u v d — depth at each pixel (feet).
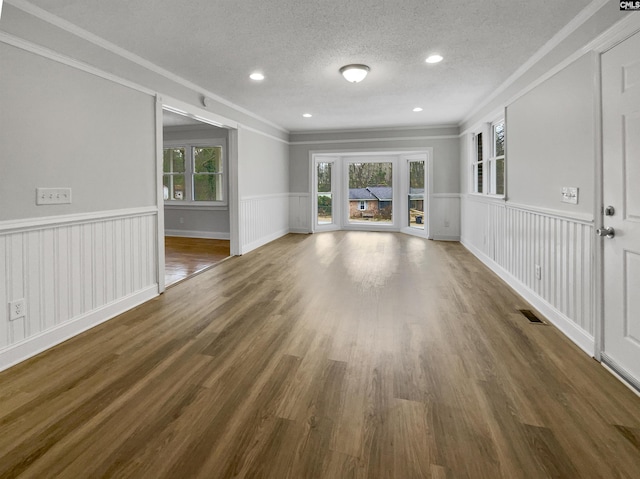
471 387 6.49
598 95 7.32
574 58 8.39
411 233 25.90
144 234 11.44
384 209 28.14
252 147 19.79
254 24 8.90
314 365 7.34
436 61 11.45
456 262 16.92
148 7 7.99
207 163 25.16
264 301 11.39
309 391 6.42
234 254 18.57
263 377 6.89
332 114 19.61
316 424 5.53
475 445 5.04
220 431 5.38
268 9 8.19
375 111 18.85
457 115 19.92
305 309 10.62
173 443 5.13
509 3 7.89
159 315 10.22
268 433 5.33
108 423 5.56
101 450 4.99
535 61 10.81
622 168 6.67
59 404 6.05
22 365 7.39
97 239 9.63
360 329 9.14
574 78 8.42
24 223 7.66
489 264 15.71
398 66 11.92
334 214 28.32
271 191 22.89
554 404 5.96
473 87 14.32
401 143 23.71
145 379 6.84
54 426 5.49
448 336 8.68
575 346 8.10
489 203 15.74
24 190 7.69
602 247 7.29
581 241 8.13
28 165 7.77
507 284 13.15
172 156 25.82
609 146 7.03
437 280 13.75
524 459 4.77
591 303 7.72
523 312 10.27
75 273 8.97
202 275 14.70
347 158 28.09
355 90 14.78
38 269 8.04
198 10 8.18
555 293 9.41
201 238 25.22
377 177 28.02
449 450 4.95
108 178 9.90
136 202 11.01
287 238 24.22
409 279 13.91
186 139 25.12
